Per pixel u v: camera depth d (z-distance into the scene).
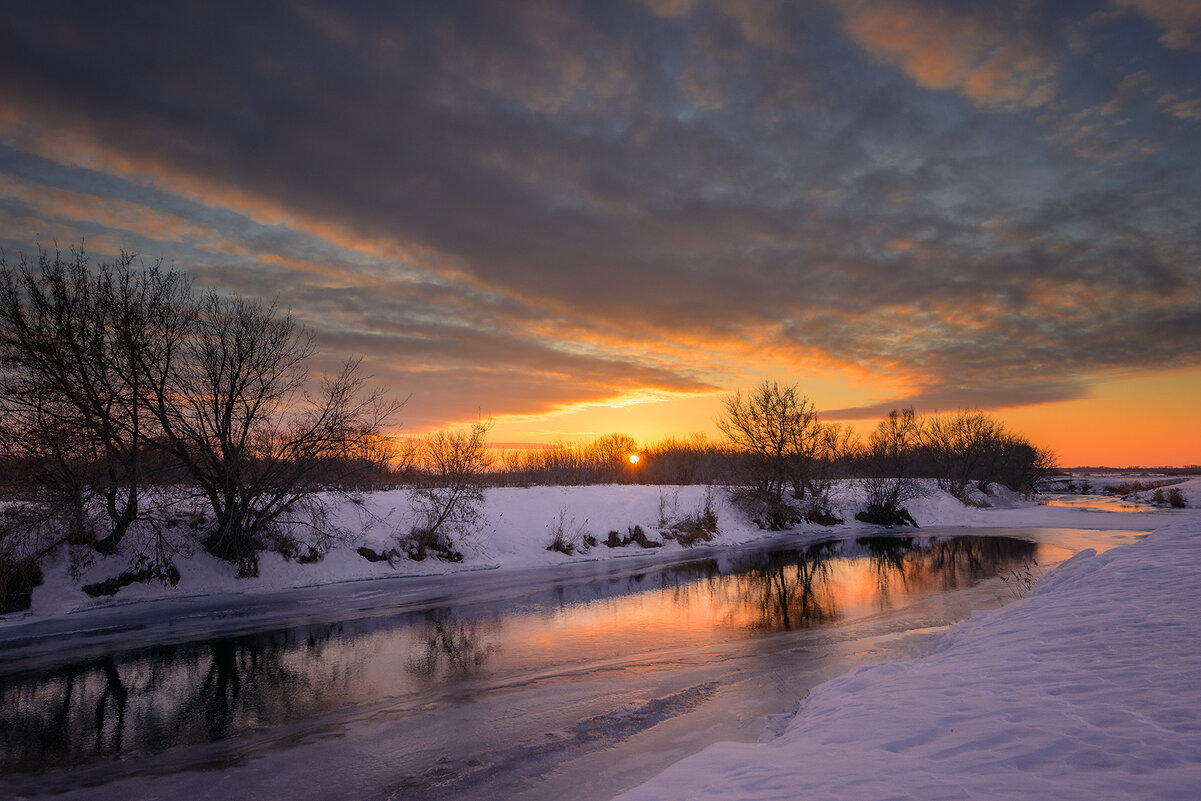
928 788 4.32
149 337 18.98
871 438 51.25
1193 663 6.39
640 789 5.46
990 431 67.75
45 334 17.48
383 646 13.57
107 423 17.69
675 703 10.01
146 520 19.09
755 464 40.72
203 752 8.32
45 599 16.48
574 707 9.89
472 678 11.39
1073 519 43.69
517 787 7.25
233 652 13.10
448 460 25.95
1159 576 11.34
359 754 8.23
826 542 34.69
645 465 62.72
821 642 13.70
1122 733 4.82
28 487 16.78
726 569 25.11
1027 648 8.18
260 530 21.14
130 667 12.06
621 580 22.41
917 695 6.93
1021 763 4.55
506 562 25.91
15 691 10.73
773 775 5.18
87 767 7.91
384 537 24.38
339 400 21.80
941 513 46.84
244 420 20.34
